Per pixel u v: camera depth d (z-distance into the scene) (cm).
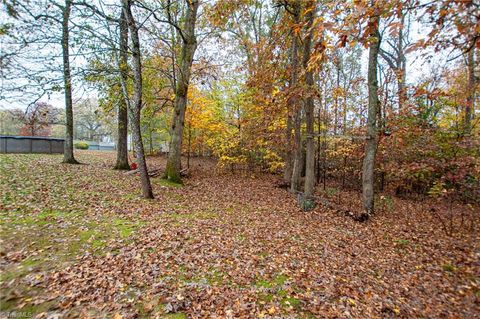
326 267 473
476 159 671
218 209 827
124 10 770
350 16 291
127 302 326
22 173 934
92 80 794
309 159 938
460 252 559
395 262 510
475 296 390
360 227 727
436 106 1078
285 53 1148
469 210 919
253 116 1451
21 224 522
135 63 787
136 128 815
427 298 387
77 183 891
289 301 359
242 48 1694
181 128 1180
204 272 417
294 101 902
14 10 608
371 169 842
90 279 365
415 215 877
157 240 511
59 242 468
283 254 516
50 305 309
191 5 1109
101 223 575
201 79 1397
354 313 340
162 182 1108
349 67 2138
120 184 961
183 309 323
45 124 938
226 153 1555
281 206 936
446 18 279
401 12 285
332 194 1178
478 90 892
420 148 893
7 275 359
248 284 395
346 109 1416
